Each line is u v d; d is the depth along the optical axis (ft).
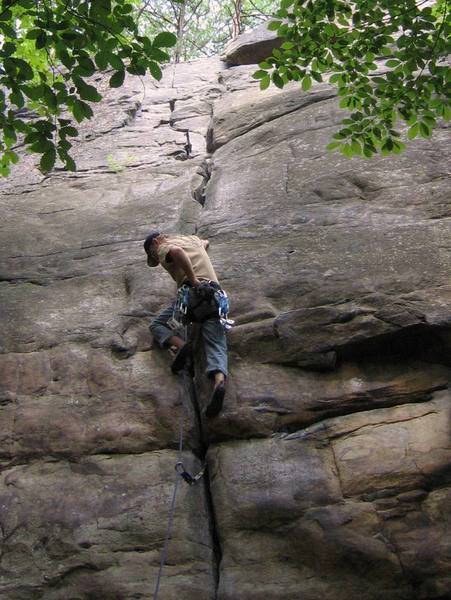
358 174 23.00
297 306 18.79
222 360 17.25
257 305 18.95
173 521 15.90
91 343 19.44
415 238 19.80
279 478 16.05
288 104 28.37
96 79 35.35
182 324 18.04
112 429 17.53
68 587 15.29
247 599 14.61
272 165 24.88
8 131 17.54
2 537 16.14
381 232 20.33
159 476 16.66
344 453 16.20
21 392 18.71
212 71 35.83
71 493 16.63
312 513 15.42
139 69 16.75
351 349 17.63
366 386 17.20
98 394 18.30
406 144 23.80
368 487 15.58
